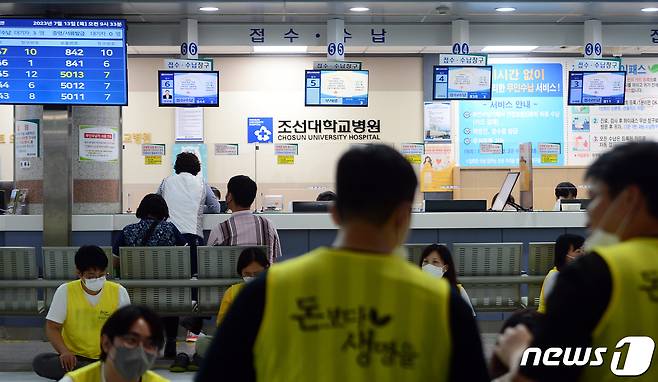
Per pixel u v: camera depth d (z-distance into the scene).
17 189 8.85
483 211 8.20
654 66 12.27
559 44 9.77
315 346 1.50
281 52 11.77
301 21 9.51
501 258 6.43
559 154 12.14
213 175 11.88
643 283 1.55
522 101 12.14
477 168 11.92
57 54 8.05
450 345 1.51
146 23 9.38
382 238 1.58
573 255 5.59
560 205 9.02
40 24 8.03
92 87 8.07
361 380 1.49
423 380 1.50
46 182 7.83
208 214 7.63
